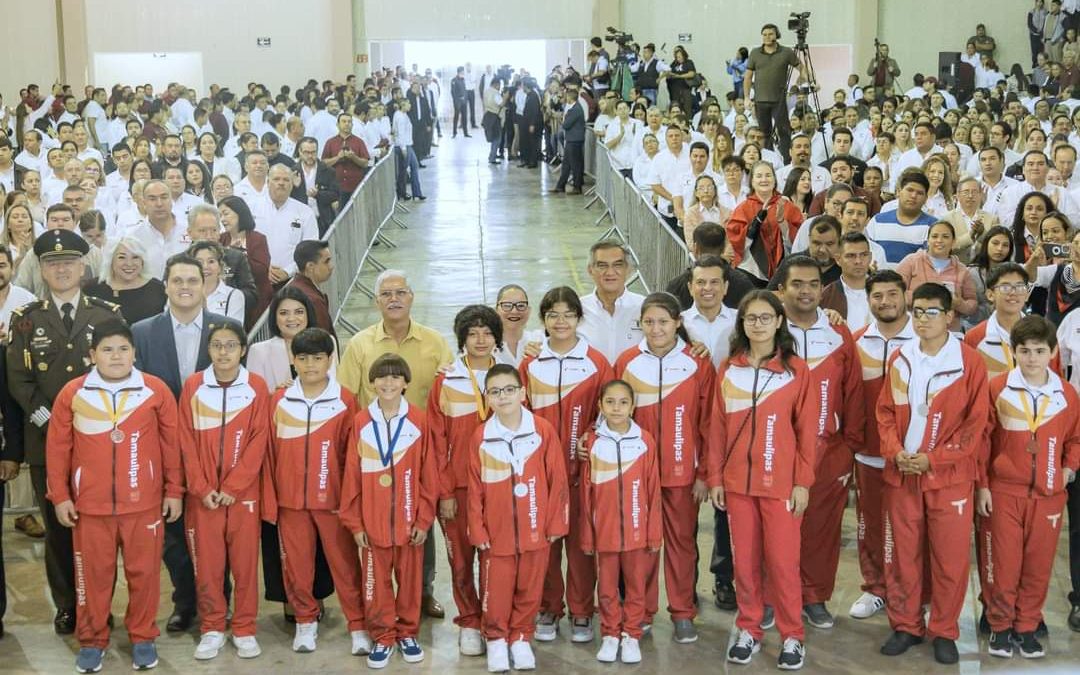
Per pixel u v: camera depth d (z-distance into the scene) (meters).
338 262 11.38
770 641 5.55
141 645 5.32
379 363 5.23
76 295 5.69
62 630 5.68
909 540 5.33
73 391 5.21
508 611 5.29
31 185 9.65
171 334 5.71
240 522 5.40
